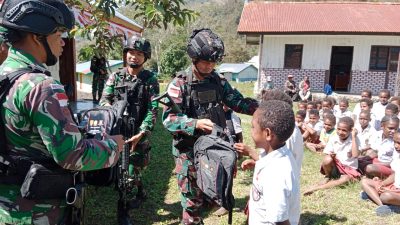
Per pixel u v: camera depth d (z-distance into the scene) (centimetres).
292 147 268
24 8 141
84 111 229
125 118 303
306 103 780
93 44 444
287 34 1625
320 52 1667
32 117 139
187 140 266
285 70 1691
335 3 1947
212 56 248
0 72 147
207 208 379
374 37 1645
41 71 148
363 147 526
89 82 1495
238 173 489
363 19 1725
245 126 841
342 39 1653
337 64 1920
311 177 489
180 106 262
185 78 265
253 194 203
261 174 191
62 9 152
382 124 476
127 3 414
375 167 459
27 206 152
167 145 646
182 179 275
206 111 263
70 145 144
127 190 326
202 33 254
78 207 163
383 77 1675
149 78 342
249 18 1773
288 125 183
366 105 623
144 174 485
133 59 332
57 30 153
